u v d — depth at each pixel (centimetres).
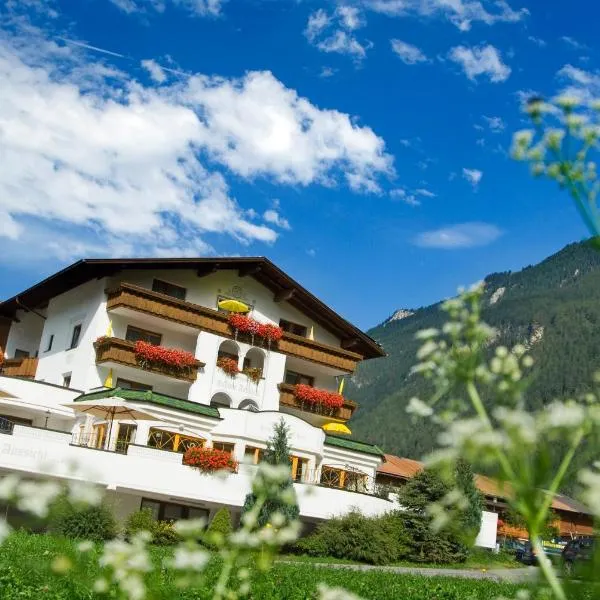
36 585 952
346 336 4028
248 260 3612
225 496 2770
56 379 3462
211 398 3388
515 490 235
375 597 1265
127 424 2922
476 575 2428
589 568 254
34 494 371
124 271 3422
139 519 2453
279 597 1030
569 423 230
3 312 3966
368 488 3419
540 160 307
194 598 833
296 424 3175
